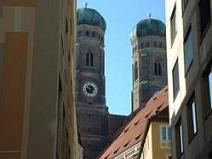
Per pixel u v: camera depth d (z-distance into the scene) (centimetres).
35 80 2178
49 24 2269
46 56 2219
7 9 2272
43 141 2081
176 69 4091
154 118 6981
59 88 2409
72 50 3978
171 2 4331
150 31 19275
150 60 18900
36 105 2138
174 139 4034
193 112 3531
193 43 3522
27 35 2242
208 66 3192
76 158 5584
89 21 18650
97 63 18225
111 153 12306
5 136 2077
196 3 3478
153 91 18388
